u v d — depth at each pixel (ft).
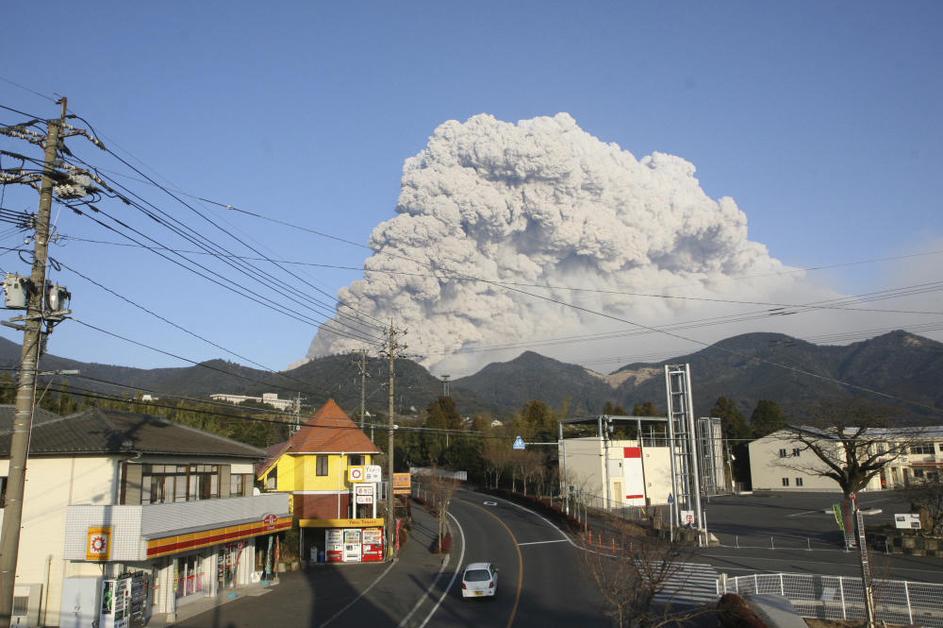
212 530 92.48
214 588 100.48
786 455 271.69
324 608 91.35
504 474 269.85
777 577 91.56
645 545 75.25
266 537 124.06
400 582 112.37
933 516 135.13
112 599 73.56
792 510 203.92
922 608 77.05
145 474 87.51
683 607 82.94
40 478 83.20
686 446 159.22
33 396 49.03
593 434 273.75
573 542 144.87
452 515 201.98
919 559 119.44
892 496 228.84
